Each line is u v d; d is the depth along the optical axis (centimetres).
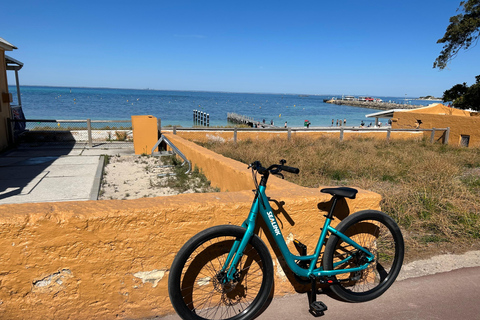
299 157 884
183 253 199
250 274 242
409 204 481
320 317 237
